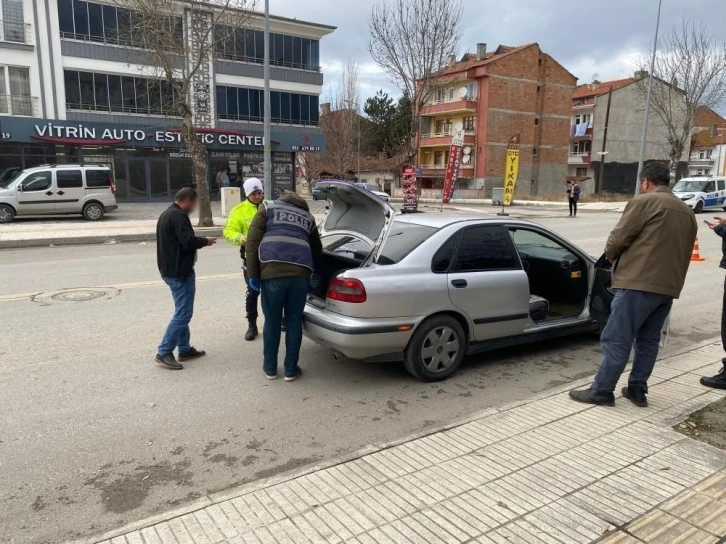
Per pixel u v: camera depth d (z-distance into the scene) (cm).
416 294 454
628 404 408
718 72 3238
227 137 3053
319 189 518
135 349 554
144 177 2903
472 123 4797
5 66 2603
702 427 370
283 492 292
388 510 276
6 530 276
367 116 6094
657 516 271
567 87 5056
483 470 315
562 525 265
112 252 1270
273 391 457
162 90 2900
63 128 2628
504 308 505
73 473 329
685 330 659
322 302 481
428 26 2455
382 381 484
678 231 380
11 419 396
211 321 661
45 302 738
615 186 5381
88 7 2738
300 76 3441
